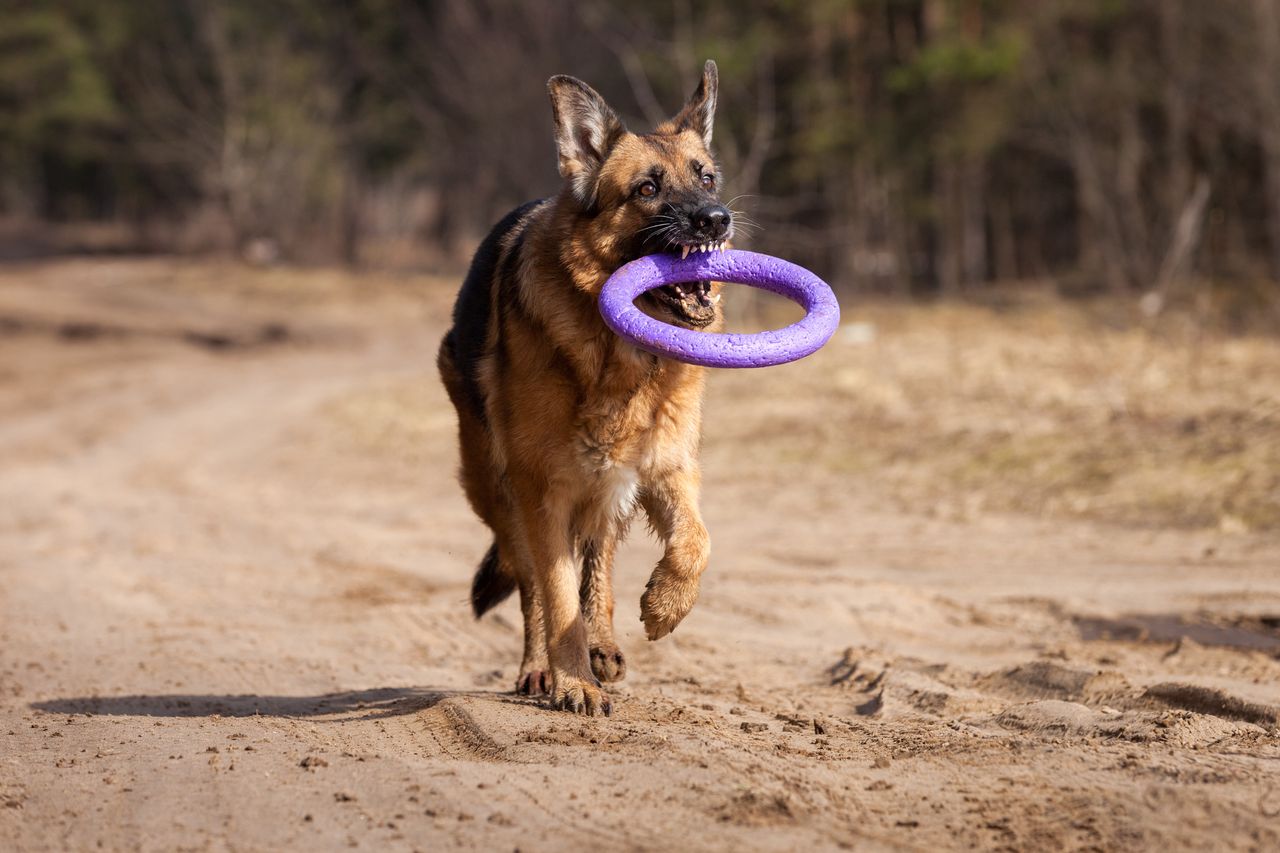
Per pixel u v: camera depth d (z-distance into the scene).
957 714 5.82
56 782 4.64
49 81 67.12
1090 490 11.87
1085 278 37.50
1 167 75.06
